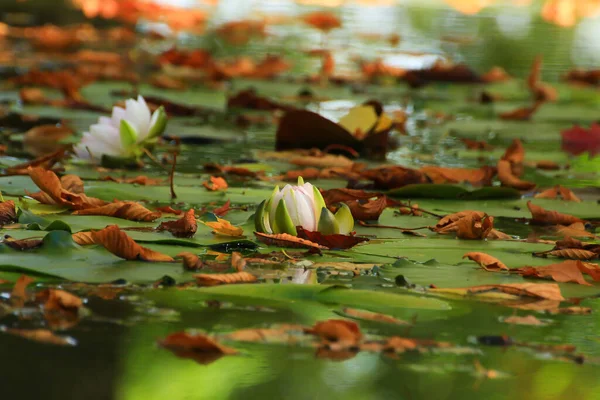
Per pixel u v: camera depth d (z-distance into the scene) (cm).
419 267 358
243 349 256
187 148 703
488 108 1020
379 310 300
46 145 684
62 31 1470
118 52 1341
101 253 348
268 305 298
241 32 1578
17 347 248
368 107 735
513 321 294
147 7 1655
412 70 1237
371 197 473
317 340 267
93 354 246
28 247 345
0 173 538
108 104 895
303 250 380
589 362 257
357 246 393
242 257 360
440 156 706
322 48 1473
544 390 234
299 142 709
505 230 445
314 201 393
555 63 1402
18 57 1254
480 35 1645
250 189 529
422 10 1988
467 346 268
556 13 1845
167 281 315
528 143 805
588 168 675
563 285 343
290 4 2023
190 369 239
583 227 450
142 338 261
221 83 1125
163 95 979
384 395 227
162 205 471
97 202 439
